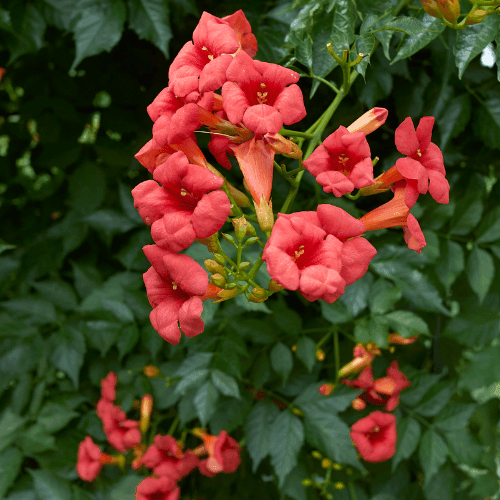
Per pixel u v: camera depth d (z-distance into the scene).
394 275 1.30
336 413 1.33
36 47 1.34
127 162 1.54
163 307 1.00
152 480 1.33
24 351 1.46
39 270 1.61
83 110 1.64
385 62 1.24
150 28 1.24
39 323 1.49
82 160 1.60
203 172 0.98
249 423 1.39
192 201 1.00
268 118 0.98
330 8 1.06
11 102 1.81
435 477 1.43
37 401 1.52
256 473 1.63
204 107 0.99
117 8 1.24
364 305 1.28
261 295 1.02
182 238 0.98
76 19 1.31
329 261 0.96
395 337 1.43
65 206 1.69
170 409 1.56
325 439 1.30
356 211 1.28
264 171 1.02
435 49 1.24
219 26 1.01
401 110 1.34
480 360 1.39
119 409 1.44
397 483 1.51
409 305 1.43
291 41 1.08
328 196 1.34
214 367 1.31
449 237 1.38
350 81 1.06
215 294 1.02
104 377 1.55
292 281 0.95
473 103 1.35
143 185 1.00
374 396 1.38
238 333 1.36
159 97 1.02
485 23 1.04
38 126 1.57
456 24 1.04
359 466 1.27
